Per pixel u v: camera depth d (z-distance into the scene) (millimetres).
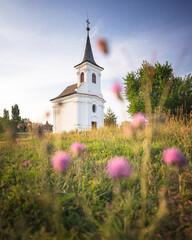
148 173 1660
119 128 4527
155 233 894
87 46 23406
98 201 1239
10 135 3262
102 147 3107
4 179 1661
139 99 10867
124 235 799
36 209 1090
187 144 2477
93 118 21500
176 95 10258
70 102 21016
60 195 1287
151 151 2281
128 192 1279
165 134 2979
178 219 1011
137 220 1013
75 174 1856
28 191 1262
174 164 984
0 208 1116
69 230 966
